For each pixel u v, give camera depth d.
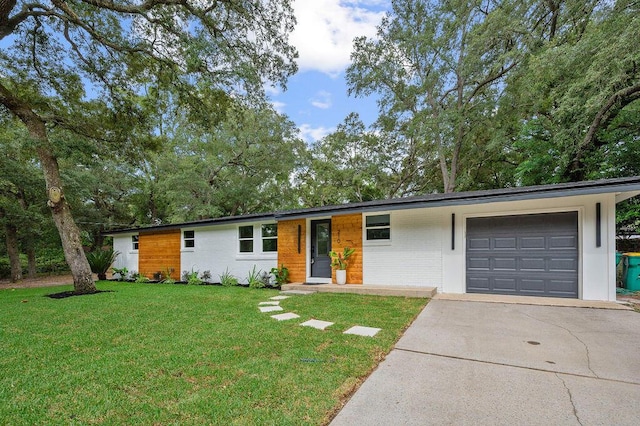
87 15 9.09
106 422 2.29
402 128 20.36
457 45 16.39
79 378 3.03
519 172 12.45
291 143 21.64
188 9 8.35
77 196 15.52
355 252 9.20
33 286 12.39
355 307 6.20
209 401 2.55
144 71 10.34
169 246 13.74
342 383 2.85
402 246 8.56
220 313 5.91
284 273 10.26
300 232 10.38
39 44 9.61
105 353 3.74
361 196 24.08
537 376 2.98
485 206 7.62
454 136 17.08
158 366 3.30
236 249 11.96
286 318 5.38
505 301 6.49
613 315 5.29
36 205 14.52
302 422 2.25
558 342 3.95
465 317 5.32
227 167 20.53
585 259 6.55
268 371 3.12
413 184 23.06
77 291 9.07
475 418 2.29
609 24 8.70
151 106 11.45
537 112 13.17
